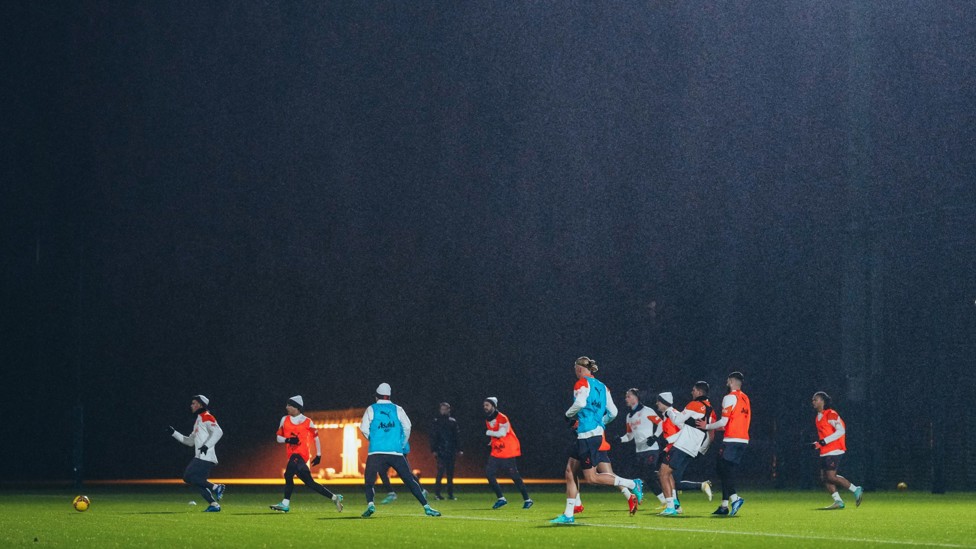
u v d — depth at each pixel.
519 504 45.06
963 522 31.67
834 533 26.98
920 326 68.88
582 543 23.80
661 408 38.59
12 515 36.75
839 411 71.00
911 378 68.44
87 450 98.38
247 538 26.02
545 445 97.19
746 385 84.69
